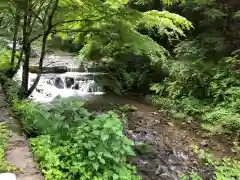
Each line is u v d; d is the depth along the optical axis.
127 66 10.48
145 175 4.59
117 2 4.92
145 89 9.62
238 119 6.59
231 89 7.34
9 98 5.04
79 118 4.01
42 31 6.61
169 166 4.94
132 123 6.80
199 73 8.06
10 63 6.95
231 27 9.48
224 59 8.21
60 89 9.17
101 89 9.48
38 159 3.23
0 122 3.99
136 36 5.09
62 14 5.62
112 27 5.28
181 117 7.31
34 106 4.54
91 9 5.40
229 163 5.09
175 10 10.30
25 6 4.98
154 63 9.20
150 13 5.09
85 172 3.31
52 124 3.86
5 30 7.39
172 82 8.74
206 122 7.03
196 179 4.58
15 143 3.44
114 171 3.57
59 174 3.10
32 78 8.93
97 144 3.50
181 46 8.91
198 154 5.42
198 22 10.23
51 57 11.38
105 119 3.76
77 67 10.23
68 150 3.48
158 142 5.86
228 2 9.38
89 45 7.80
